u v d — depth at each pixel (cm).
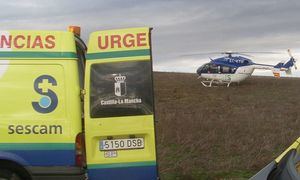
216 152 830
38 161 475
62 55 484
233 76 3111
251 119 1256
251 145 862
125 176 480
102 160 479
